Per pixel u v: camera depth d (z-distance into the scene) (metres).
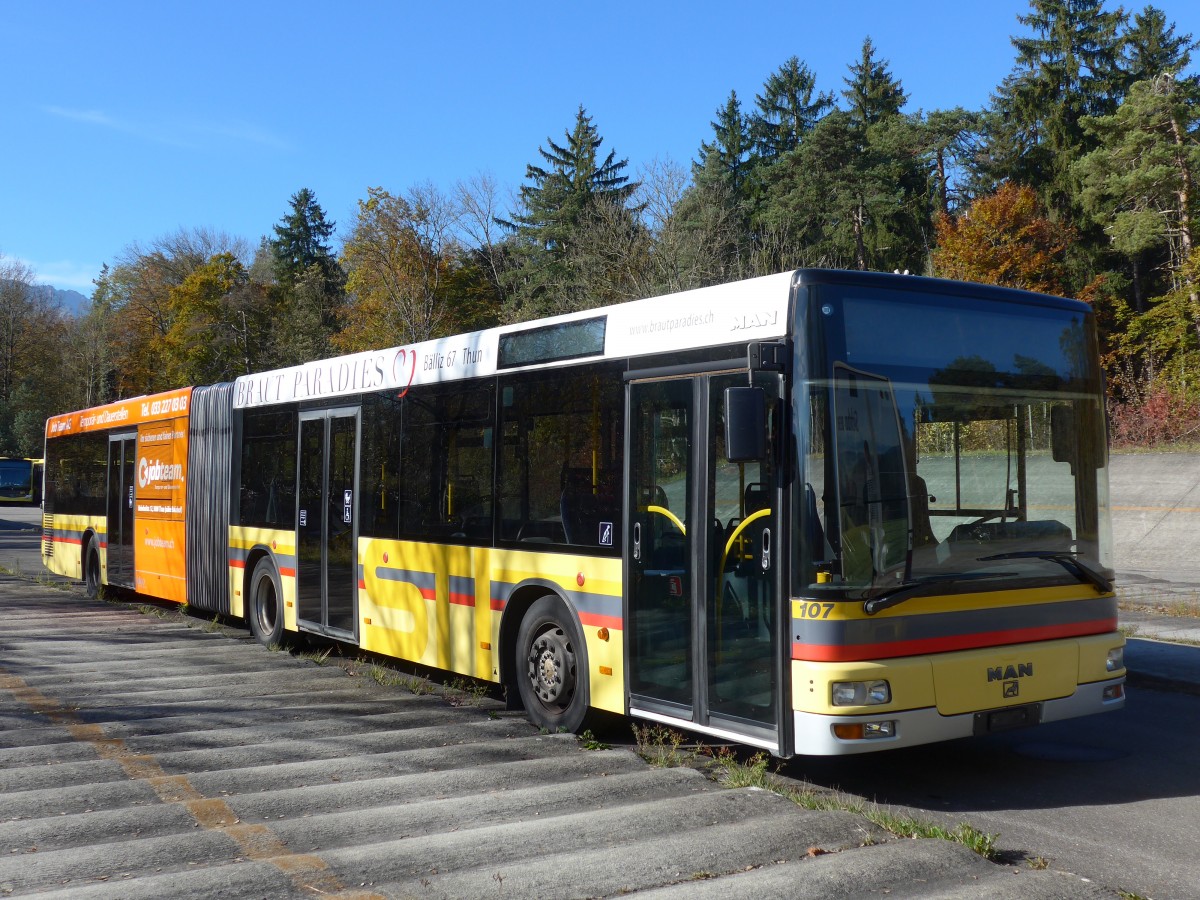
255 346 70.19
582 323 8.09
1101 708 6.97
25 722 8.17
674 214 39.66
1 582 22.42
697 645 6.93
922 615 6.35
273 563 12.50
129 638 13.45
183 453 15.09
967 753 7.83
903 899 4.28
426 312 49.41
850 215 53.00
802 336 6.39
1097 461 7.24
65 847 5.11
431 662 9.62
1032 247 47.97
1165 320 38.81
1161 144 41.31
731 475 6.76
